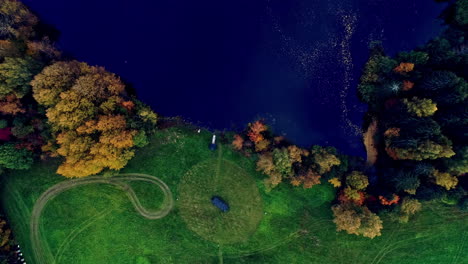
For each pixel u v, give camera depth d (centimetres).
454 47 6762
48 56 6750
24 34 6594
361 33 7381
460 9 6988
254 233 7006
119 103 6444
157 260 6931
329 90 7412
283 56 7512
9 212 6950
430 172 6291
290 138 7206
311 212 7025
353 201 6606
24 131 6328
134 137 6353
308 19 7469
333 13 7406
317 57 7444
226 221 7012
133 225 6994
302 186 7006
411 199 6397
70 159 6094
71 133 6144
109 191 7044
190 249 6969
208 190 7062
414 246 7000
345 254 6962
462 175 6569
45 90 5978
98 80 6303
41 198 6981
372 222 6303
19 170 6975
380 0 7406
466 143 6259
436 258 6981
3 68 6034
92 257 6925
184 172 7100
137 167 7081
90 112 6169
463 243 7000
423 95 6469
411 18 7419
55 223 6956
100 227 6988
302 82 7444
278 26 7544
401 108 6450
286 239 6994
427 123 6141
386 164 6919
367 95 7138
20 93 6203
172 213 7025
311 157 6788
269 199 7038
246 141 7006
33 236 6919
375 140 7169
